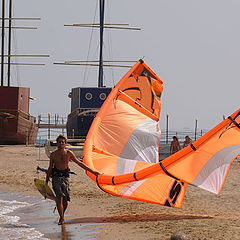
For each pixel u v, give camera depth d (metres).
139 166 35.72
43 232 25.45
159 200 29.94
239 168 64.12
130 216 29.77
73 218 29.92
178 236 20.47
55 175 27.33
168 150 83.62
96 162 33.41
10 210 33.69
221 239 21.50
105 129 37.06
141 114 40.44
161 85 42.59
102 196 40.84
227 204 34.69
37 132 180.75
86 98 130.88
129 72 41.06
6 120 140.62
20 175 57.66
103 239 23.23
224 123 28.75
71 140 85.81
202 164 28.33
